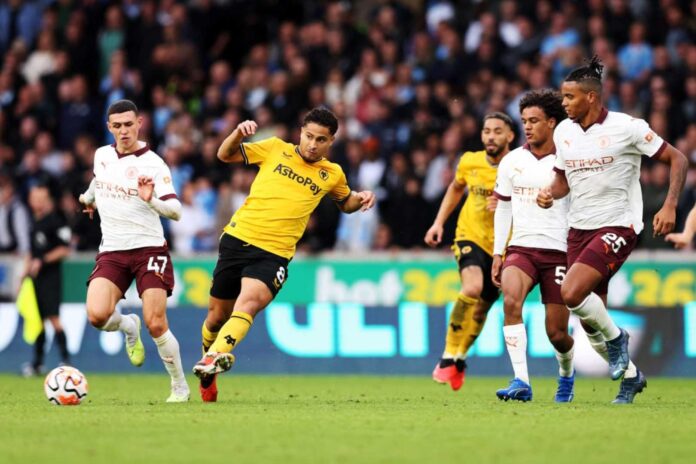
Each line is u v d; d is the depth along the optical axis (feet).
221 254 90.07
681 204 155.02
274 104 185.68
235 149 90.53
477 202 110.11
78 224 171.53
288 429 69.46
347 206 93.04
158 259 88.74
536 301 147.33
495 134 106.63
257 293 86.89
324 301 155.12
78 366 158.20
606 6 187.62
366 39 198.70
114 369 157.28
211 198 173.68
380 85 188.75
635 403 91.61
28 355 160.15
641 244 154.92
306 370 153.28
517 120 172.45
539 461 56.49
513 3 193.98
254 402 93.66
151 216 88.63
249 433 67.26
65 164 178.70
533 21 192.13
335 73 189.26
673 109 170.19
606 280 88.58
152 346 156.66
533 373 146.82
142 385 126.82
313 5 214.07
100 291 87.40
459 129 165.68
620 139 83.56
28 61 210.59
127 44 205.67
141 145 89.20
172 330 155.84
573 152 84.99
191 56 203.51
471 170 110.01
